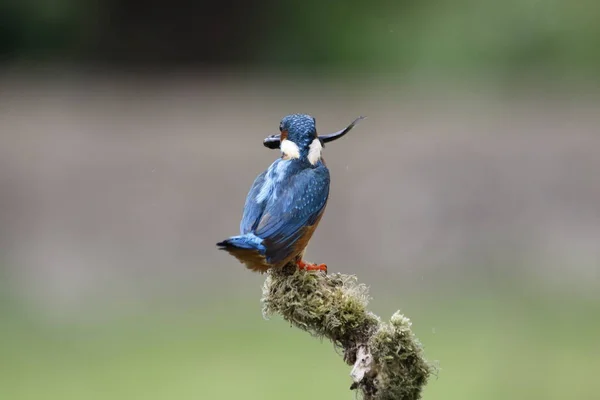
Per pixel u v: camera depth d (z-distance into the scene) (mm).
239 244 5672
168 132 20109
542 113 20766
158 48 31891
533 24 23781
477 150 15891
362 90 25500
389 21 26438
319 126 20672
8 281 14945
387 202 15375
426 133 17594
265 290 5547
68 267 15266
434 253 15039
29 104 24047
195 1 31266
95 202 16109
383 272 14891
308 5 28375
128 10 31188
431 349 11680
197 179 16266
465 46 24609
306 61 28484
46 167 16406
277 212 5984
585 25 23266
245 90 27359
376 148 16312
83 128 20297
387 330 4848
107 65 31141
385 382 4848
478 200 15508
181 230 15742
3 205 16094
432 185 15516
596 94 22656
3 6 28500
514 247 15195
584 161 15742
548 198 15500
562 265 14992
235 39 31281
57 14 29328
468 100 22859
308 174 6152
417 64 25297
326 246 15016
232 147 17359
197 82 29609
